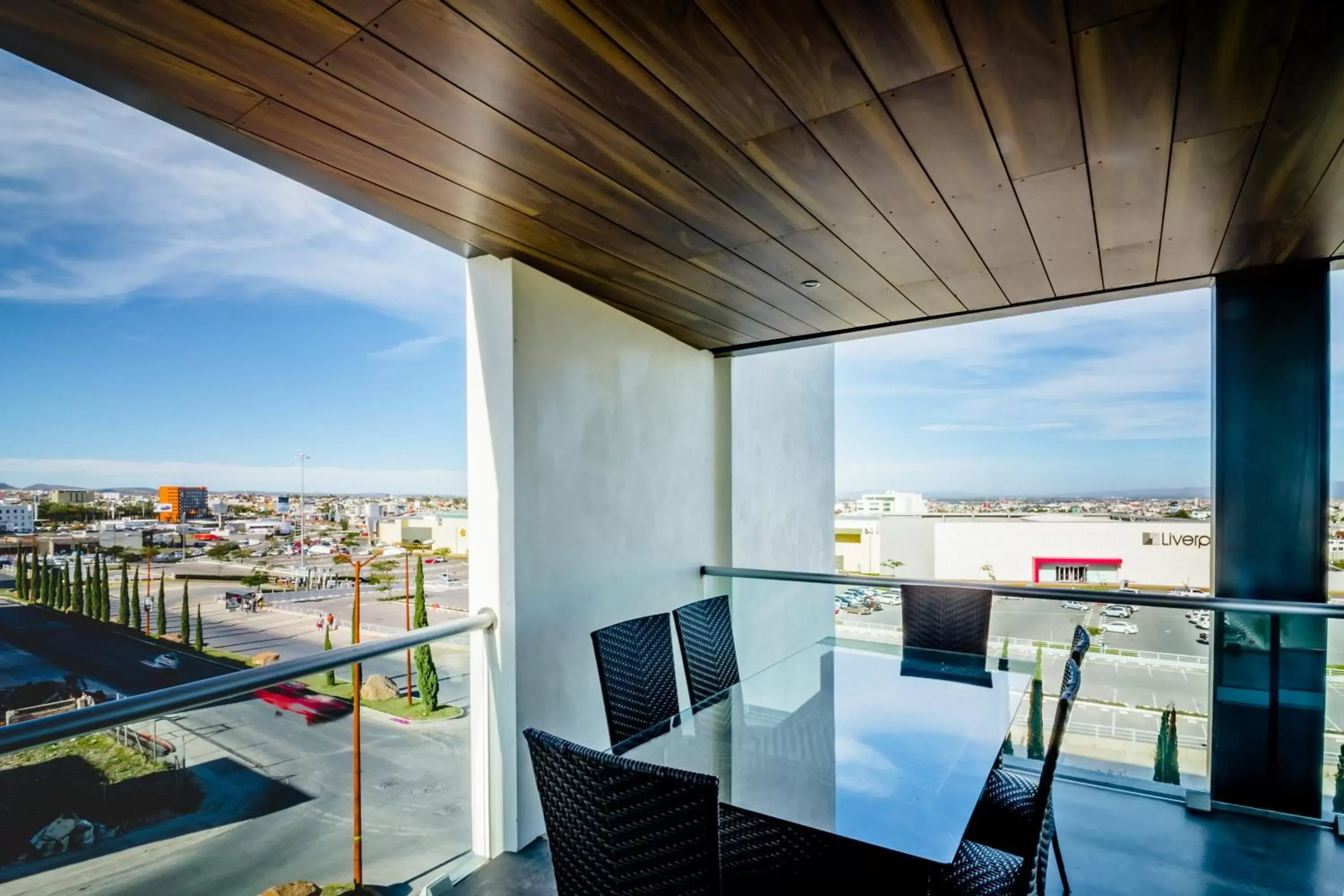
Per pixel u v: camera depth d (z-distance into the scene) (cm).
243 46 126
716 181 184
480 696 249
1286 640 262
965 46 126
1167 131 156
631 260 250
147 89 142
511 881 230
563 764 122
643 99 145
